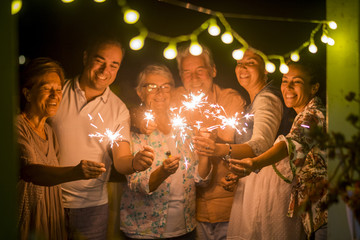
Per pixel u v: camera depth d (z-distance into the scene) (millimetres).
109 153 2924
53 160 2773
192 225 2986
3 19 1909
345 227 2336
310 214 2779
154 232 2840
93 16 2920
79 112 2857
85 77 2891
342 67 2312
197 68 3074
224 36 2545
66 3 2881
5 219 1943
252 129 3094
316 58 3148
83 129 2861
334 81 2369
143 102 2990
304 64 3117
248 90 3133
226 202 3094
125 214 2871
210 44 3109
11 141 1942
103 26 2939
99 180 2895
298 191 2852
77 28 2898
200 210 3098
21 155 2602
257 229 3045
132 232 2840
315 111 2971
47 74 2785
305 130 2867
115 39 2953
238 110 3123
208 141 2910
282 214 2992
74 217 2834
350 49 2260
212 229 3121
